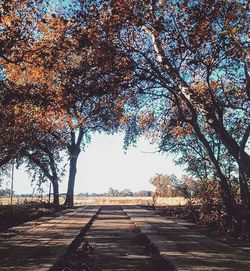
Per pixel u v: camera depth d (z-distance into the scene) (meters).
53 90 18.73
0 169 39.97
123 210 35.97
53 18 18.03
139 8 16.66
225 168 24.80
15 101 18.33
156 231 17.91
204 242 14.48
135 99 22.92
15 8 18.03
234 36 16.09
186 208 26.42
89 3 17.19
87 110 26.95
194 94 17.53
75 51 18.05
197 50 16.75
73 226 19.98
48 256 11.58
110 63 17.58
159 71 18.11
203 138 19.16
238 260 10.97
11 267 10.09
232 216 18.23
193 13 16.22
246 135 16.81
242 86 20.23
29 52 18.44
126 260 12.87
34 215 27.23
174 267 10.15
